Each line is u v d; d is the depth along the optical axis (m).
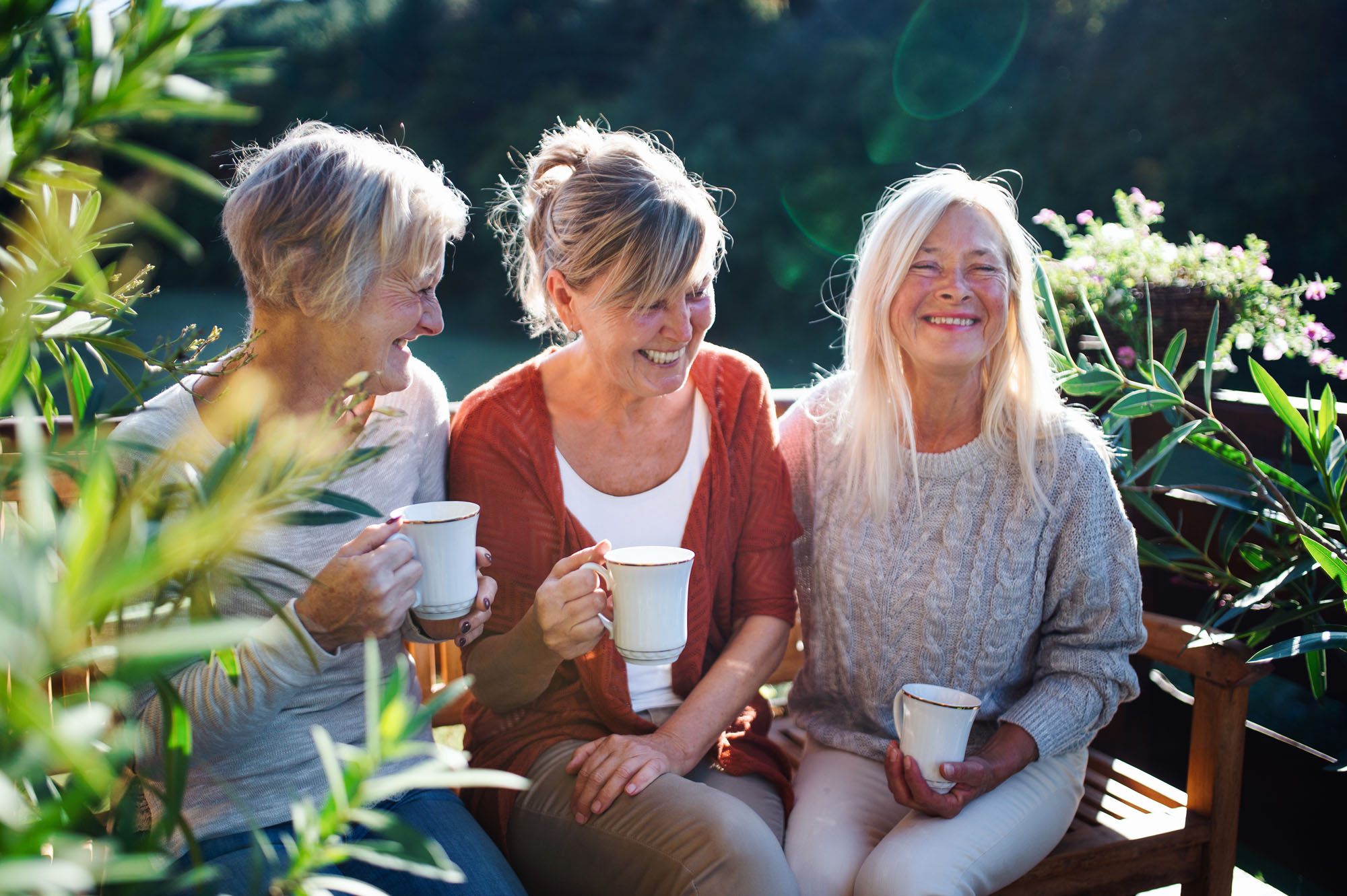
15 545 0.39
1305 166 10.61
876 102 13.31
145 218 0.44
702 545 1.73
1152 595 2.56
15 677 0.34
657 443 1.74
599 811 1.47
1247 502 2.02
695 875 1.37
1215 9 11.02
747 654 1.72
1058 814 1.67
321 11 15.83
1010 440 1.77
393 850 0.50
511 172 14.95
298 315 1.38
